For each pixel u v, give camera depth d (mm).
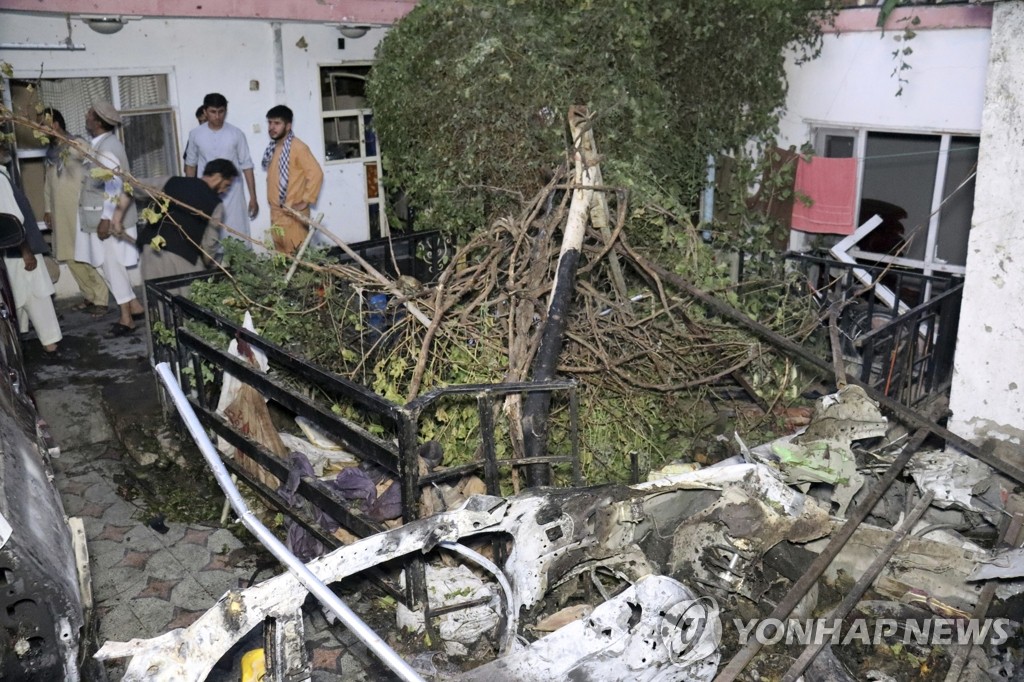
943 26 6836
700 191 8055
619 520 3865
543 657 3096
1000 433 5461
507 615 3715
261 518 5387
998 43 4891
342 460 5301
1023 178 4977
